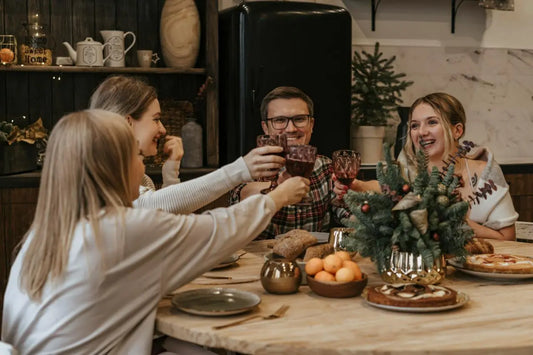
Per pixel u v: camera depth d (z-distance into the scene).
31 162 3.99
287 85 4.07
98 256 1.47
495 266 1.93
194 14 4.23
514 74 5.26
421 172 1.85
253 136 4.04
